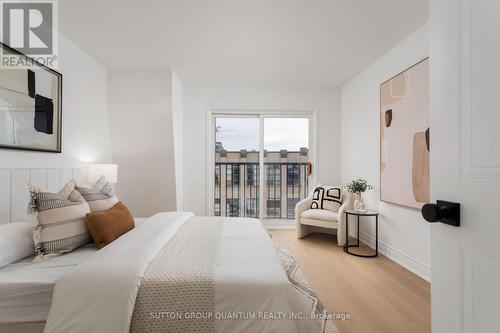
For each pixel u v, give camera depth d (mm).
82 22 2387
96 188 2287
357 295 2203
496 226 580
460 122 689
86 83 2994
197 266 1424
